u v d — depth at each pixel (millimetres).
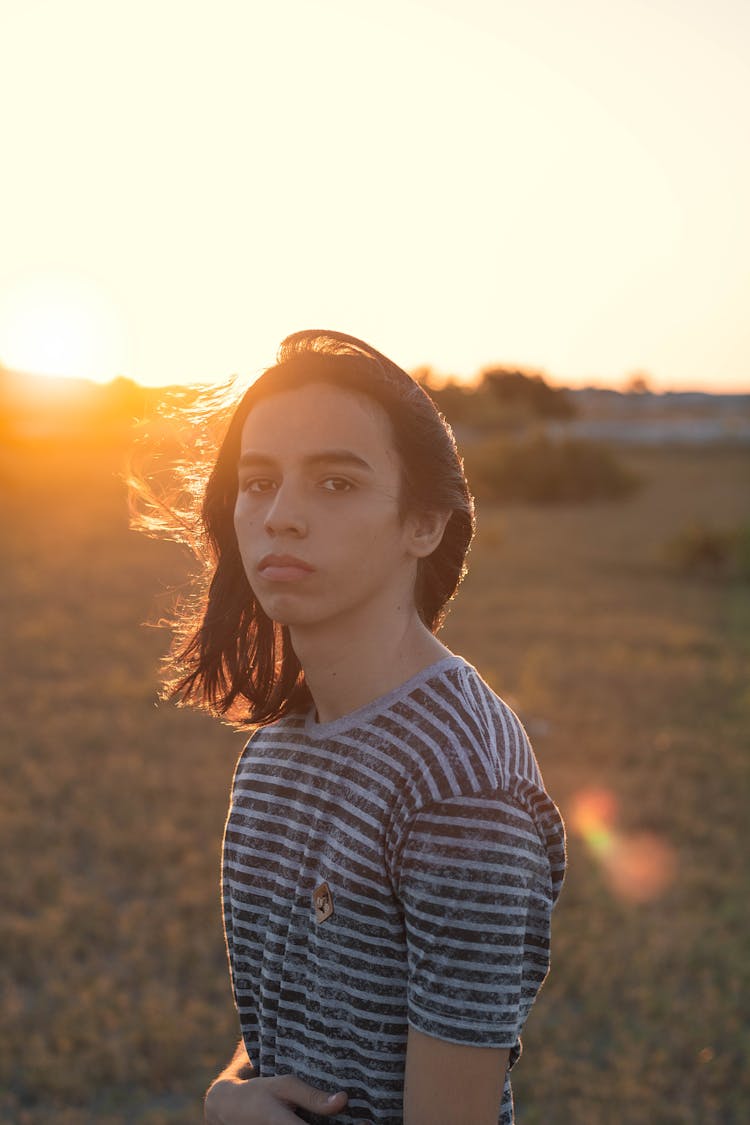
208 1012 5031
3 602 16750
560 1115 4348
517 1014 983
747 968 5578
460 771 995
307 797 1129
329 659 1120
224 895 1262
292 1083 1087
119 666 12672
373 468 1065
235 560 1281
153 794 8109
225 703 1298
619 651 14578
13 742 9367
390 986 1032
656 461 55688
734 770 9297
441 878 958
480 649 14461
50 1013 4996
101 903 6117
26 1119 4184
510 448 40500
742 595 20469
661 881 6836
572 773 9148
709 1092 4586
